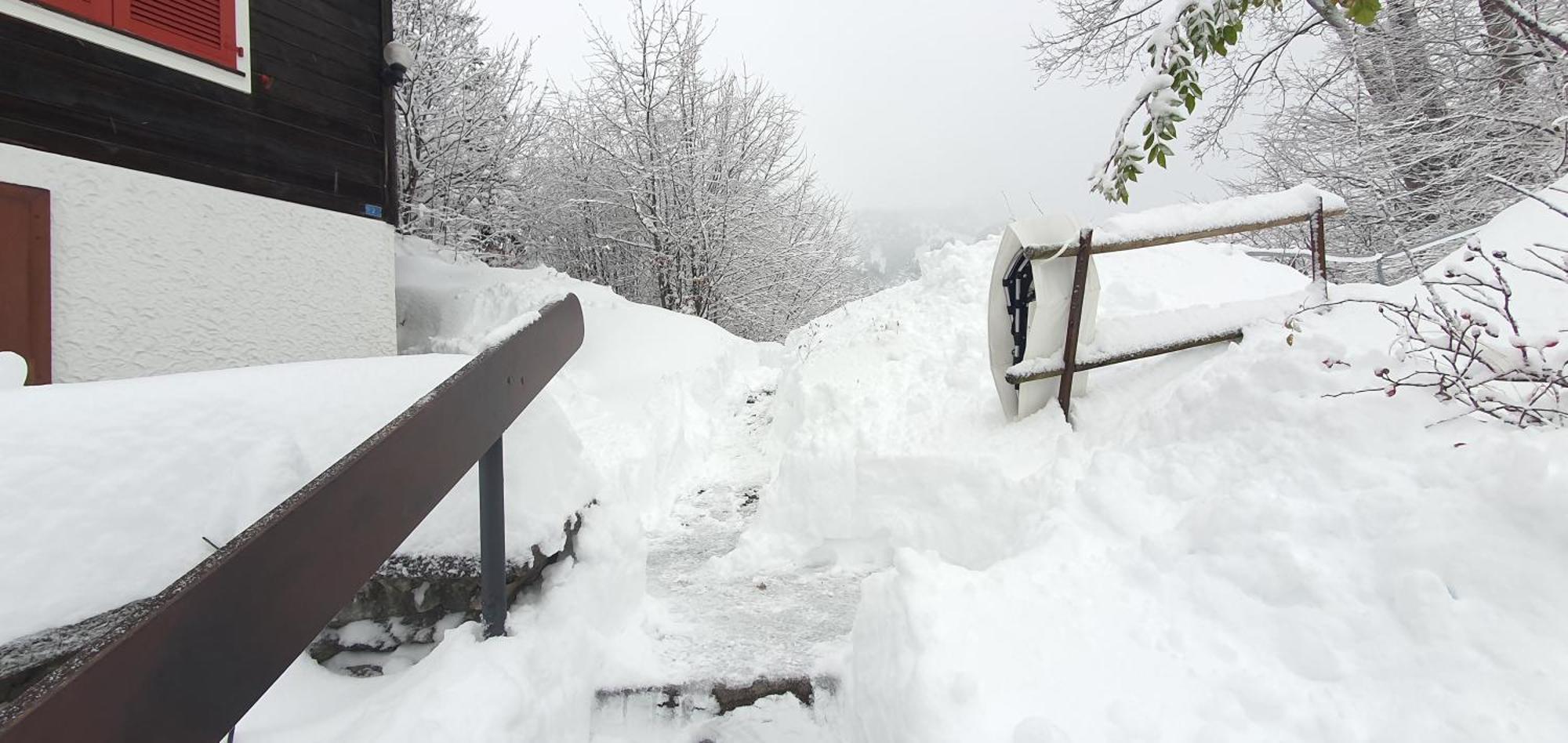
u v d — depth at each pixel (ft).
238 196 14.93
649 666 8.02
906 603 6.52
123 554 4.82
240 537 3.37
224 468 5.53
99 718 2.57
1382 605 5.18
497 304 27.73
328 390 6.47
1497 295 8.32
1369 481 5.94
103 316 12.81
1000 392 11.55
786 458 13.78
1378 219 31.48
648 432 17.46
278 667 3.40
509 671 5.71
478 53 40.57
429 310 28.94
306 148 16.87
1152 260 17.12
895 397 14.21
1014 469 10.22
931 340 16.16
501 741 5.08
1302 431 6.75
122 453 5.12
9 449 4.69
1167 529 6.97
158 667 2.82
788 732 7.63
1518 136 24.07
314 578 3.66
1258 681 5.03
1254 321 9.53
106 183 12.84
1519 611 4.66
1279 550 5.83
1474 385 5.91
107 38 13.09
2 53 11.85
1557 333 6.75
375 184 18.75
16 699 2.45
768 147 46.60
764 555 12.41
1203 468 7.32
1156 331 10.34
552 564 7.66
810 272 50.88
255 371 6.37
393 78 18.83
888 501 11.75
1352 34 26.27
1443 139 27.43
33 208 11.91
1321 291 9.21
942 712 5.24
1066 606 6.30
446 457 5.01
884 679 6.43
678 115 44.86
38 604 4.41
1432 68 28.14
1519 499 5.06
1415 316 7.73
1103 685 5.34
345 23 17.99
